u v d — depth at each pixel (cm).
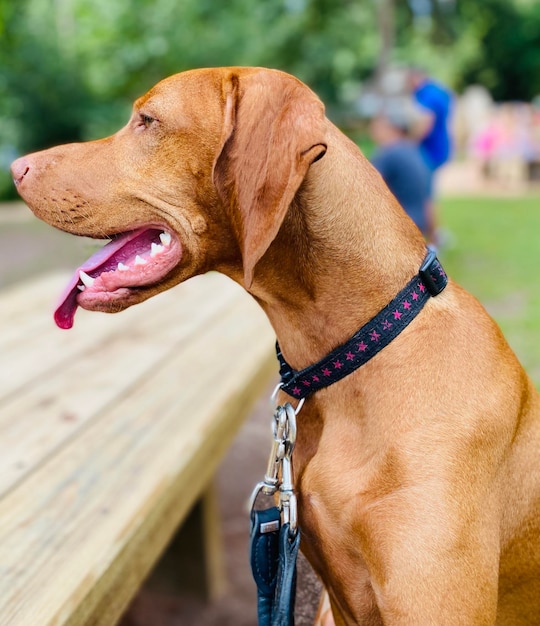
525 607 65
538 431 63
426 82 241
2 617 55
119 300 64
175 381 97
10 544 63
